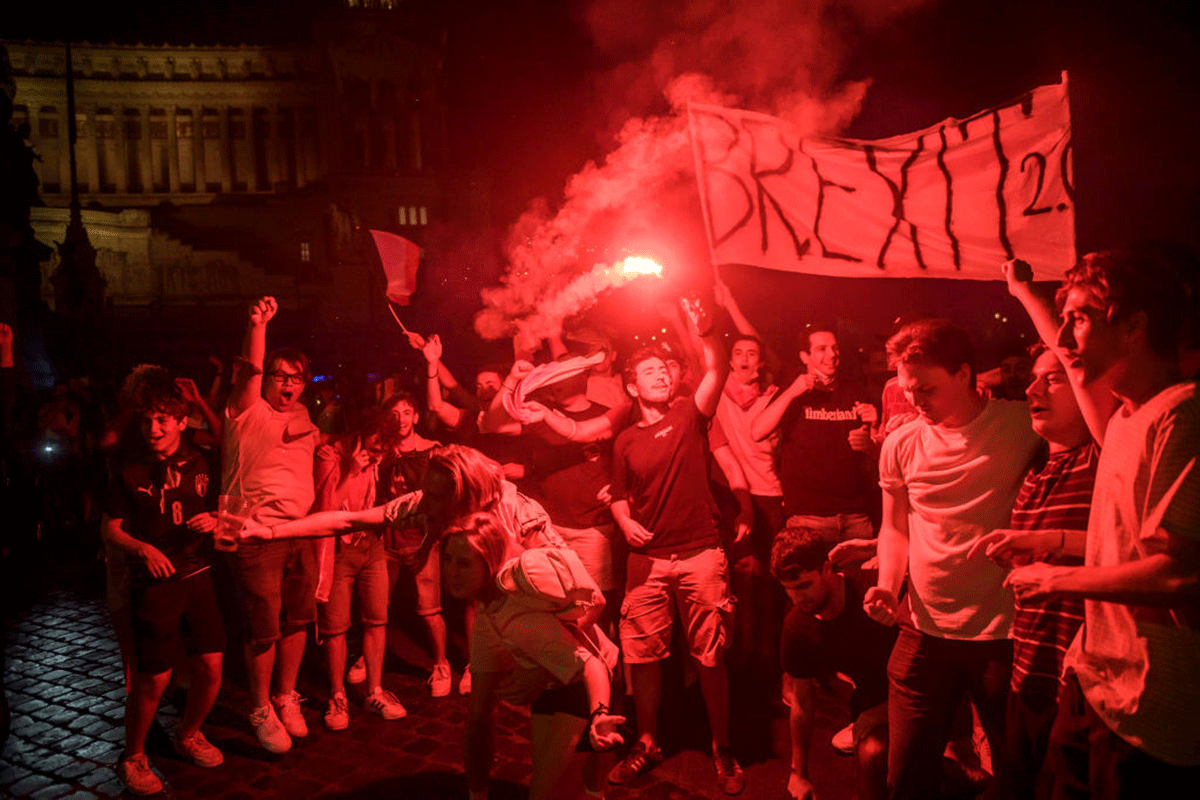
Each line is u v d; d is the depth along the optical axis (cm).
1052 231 359
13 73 3334
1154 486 183
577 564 279
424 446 490
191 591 391
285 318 3097
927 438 274
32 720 470
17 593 722
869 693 329
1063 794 213
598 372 520
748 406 492
